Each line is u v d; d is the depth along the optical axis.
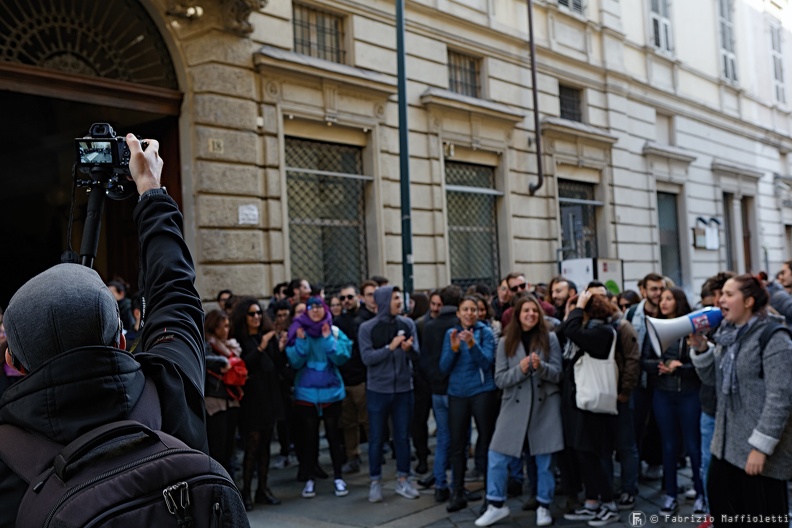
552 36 13.91
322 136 9.76
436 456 6.16
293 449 8.17
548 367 5.35
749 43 22.28
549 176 13.42
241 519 1.32
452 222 11.84
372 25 10.44
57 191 9.86
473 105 11.67
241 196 8.52
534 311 5.47
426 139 11.16
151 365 1.45
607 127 15.27
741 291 3.81
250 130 8.66
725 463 3.96
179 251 1.71
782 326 3.71
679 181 17.58
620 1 16.19
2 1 7.14
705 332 4.73
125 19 8.09
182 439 1.42
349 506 6.04
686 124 18.34
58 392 1.25
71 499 1.19
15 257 9.86
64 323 1.29
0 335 4.86
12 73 6.95
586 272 11.61
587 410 5.29
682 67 18.38
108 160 1.75
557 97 13.97
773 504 3.74
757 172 21.41
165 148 8.45
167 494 1.22
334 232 10.04
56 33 7.57
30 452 1.26
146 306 1.65
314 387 6.37
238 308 6.17
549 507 5.66
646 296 6.27
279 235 8.95
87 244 1.67
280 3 9.17
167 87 8.29
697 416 5.61
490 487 5.42
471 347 5.81
